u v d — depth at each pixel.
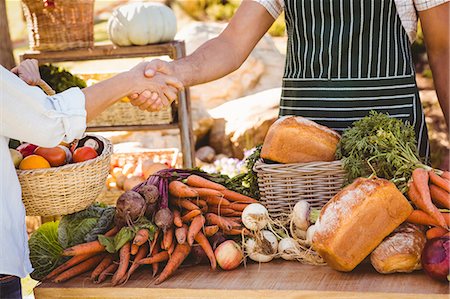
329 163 2.20
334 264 2.01
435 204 2.07
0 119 1.86
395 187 2.01
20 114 1.87
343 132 2.37
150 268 2.20
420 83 7.09
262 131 5.99
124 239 2.12
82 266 2.17
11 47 4.71
